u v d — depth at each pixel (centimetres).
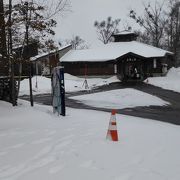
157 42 7750
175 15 7681
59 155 863
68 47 6819
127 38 6875
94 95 3266
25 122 1360
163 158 867
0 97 1973
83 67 6391
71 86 4553
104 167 773
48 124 1323
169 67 6800
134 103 2673
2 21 1720
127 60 5953
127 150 928
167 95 3278
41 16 1962
